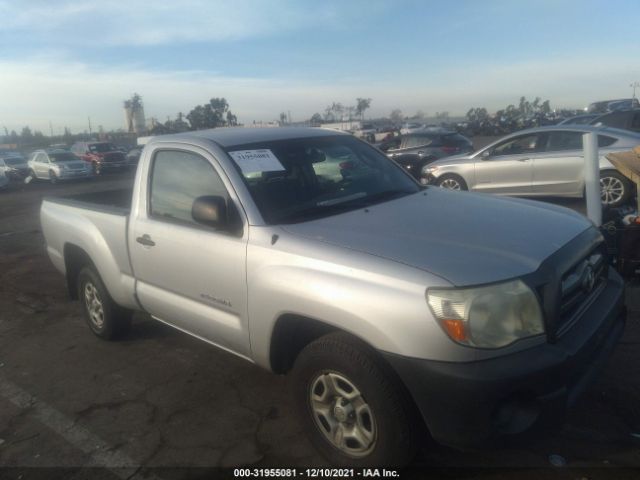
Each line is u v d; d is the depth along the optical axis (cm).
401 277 258
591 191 557
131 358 473
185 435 352
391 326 254
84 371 456
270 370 330
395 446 267
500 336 246
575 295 290
